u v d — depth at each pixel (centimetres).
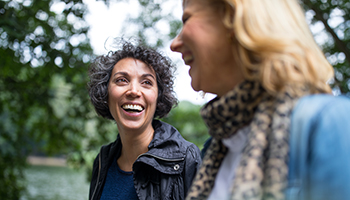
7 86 706
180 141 187
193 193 91
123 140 197
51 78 698
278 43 68
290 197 62
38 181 1927
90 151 739
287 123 64
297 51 68
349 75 595
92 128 784
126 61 199
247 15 73
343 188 54
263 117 68
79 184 2011
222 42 83
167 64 216
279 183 60
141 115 192
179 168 177
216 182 87
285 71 67
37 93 722
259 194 61
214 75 86
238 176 64
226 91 88
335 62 609
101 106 208
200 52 85
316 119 61
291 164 62
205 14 85
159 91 209
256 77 73
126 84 196
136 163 178
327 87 74
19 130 775
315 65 69
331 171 56
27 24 571
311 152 60
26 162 811
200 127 1223
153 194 176
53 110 745
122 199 184
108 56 209
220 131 81
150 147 187
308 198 58
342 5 575
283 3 76
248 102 75
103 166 200
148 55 200
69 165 753
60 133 771
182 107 1245
